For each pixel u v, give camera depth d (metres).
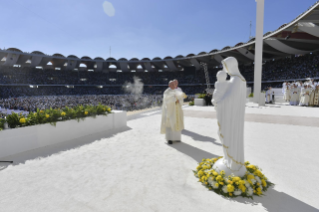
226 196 2.94
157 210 2.61
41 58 48.88
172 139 5.91
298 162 4.29
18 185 3.34
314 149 5.20
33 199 2.91
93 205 2.74
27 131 5.26
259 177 3.25
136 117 11.59
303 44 30.19
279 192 3.05
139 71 66.75
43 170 3.96
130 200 2.86
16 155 4.88
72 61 54.97
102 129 7.74
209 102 18.94
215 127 8.36
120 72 63.62
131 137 6.75
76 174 3.77
